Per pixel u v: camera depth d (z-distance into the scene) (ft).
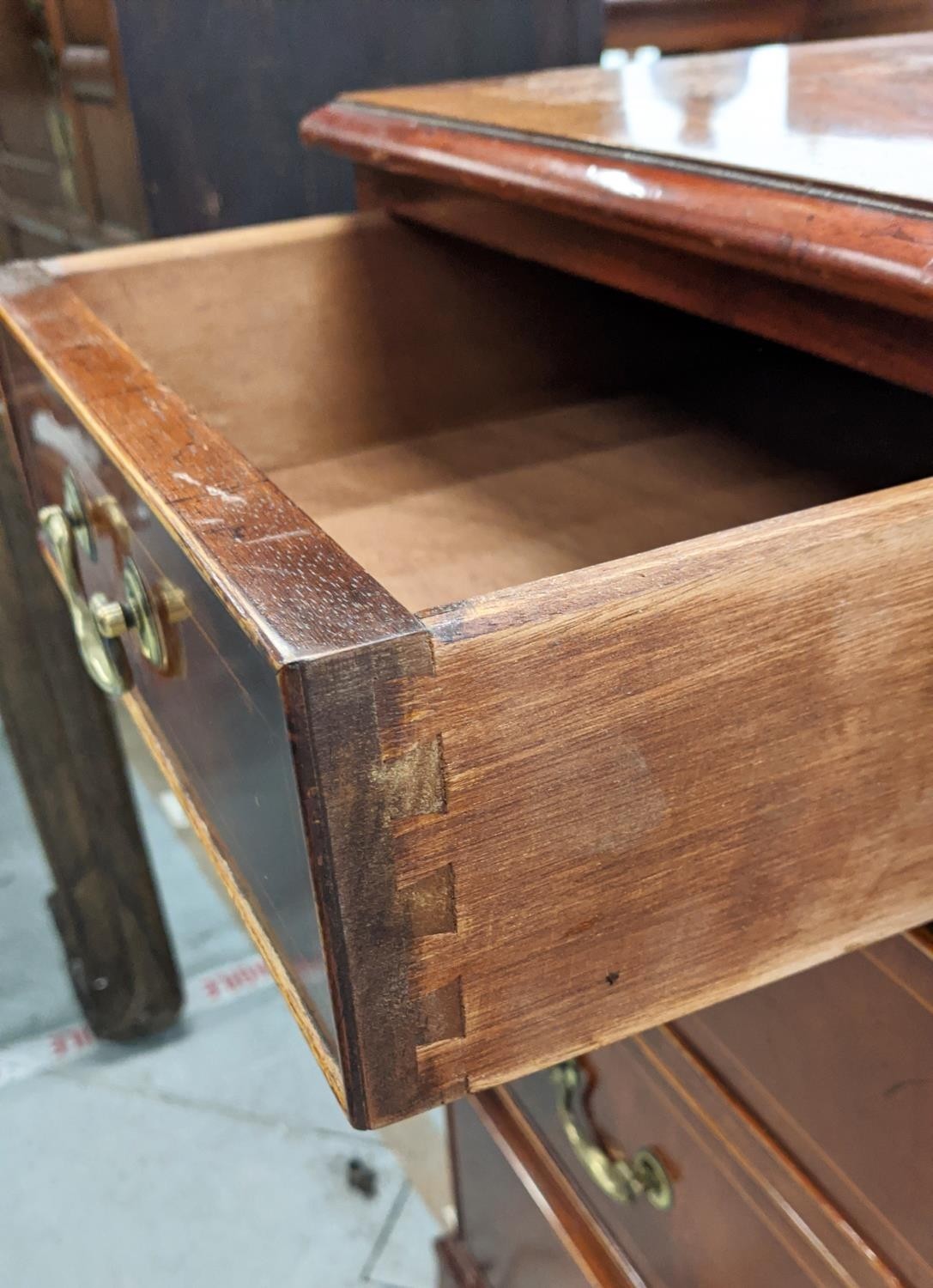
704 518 2.02
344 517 2.12
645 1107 2.04
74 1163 3.74
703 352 2.51
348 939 0.94
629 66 2.45
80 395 1.46
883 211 1.23
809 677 1.04
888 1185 1.51
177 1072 4.06
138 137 2.58
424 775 0.90
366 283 2.33
